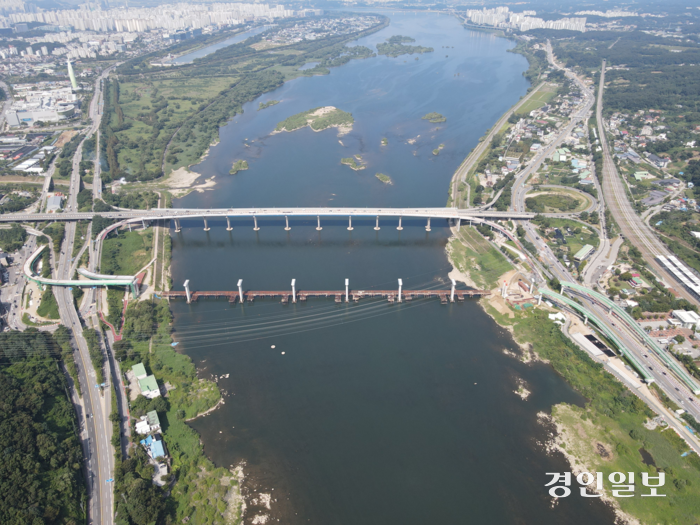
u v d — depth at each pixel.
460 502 179.00
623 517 172.62
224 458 194.38
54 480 172.25
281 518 173.50
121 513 166.00
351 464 192.50
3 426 183.12
